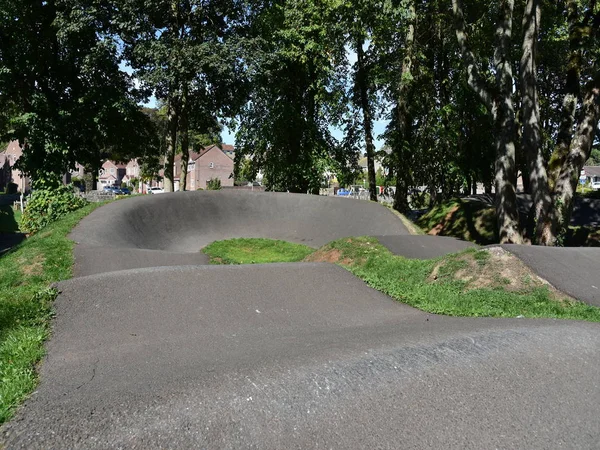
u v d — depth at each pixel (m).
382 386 3.43
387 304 7.26
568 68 14.55
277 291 7.10
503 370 3.77
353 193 46.59
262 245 19.33
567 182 13.18
